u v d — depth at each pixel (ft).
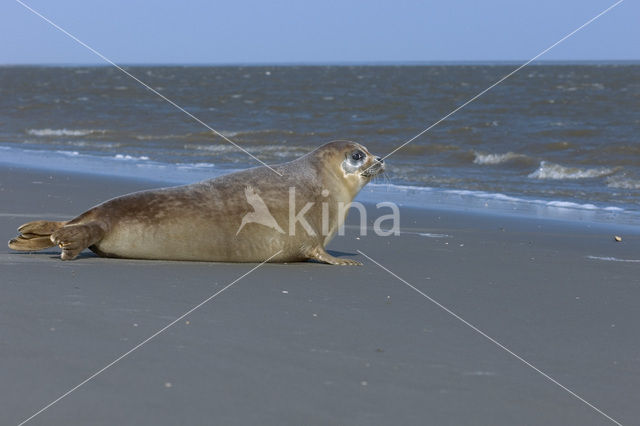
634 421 10.82
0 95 160.97
